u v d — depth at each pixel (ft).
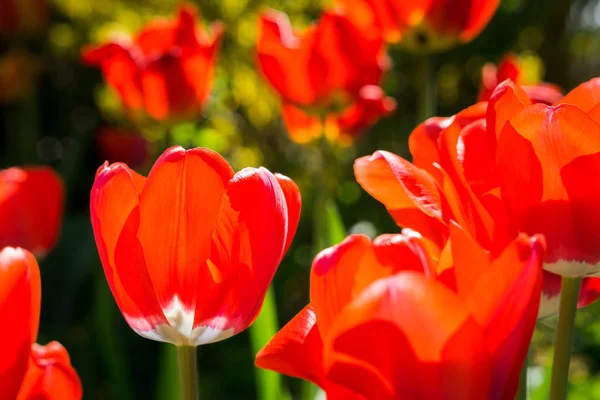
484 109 2.23
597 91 2.14
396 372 1.88
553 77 16.14
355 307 1.86
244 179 2.05
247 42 11.32
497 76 3.34
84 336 7.09
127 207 2.05
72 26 11.50
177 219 2.05
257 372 3.95
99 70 11.71
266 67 4.51
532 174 2.04
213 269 2.07
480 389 1.88
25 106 10.31
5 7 9.35
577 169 2.02
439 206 2.10
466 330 1.86
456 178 2.09
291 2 11.30
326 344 1.92
